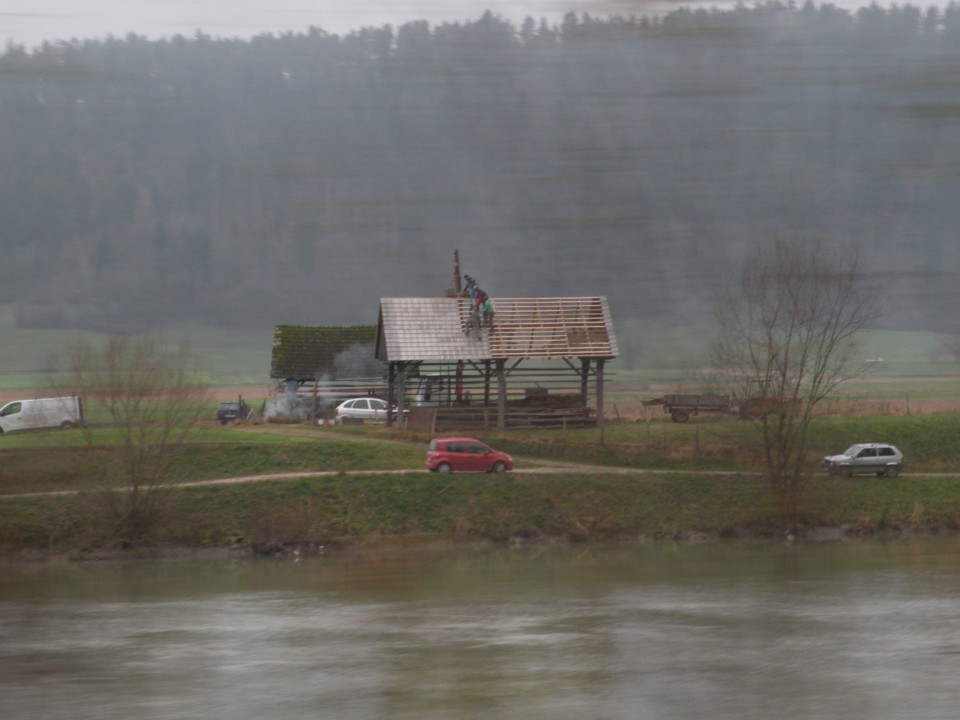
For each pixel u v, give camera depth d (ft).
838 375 326.24
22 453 332.60
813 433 374.02
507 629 213.66
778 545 320.09
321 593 252.21
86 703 164.66
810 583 258.78
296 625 218.18
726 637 204.95
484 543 319.06
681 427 402.52
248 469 345.10
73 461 326.24
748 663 185.47
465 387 441.27
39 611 232.53
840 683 172.96
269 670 182.91
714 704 162.30
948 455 385.70
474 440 350.84
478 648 197.57
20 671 182.60
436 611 230.89
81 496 311.47
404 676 178.91
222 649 197.88
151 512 309.01
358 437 390.63
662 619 221.25
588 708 160.25
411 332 413.80
